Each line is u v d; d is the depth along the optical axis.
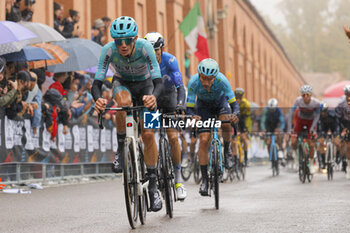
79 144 20.67
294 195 14.13
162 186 10.39
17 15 19.58
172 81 11.02
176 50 41.81
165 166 10.15
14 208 12.23
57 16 22.77
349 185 17.48
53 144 18.97
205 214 10.65
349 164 20.97
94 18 30.17
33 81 17.59
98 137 22.05
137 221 9.88
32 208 12.20
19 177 17.34
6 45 16.67
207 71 11.42
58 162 19.27
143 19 35.41
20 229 9.25
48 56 18.14
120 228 9.16
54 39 19.56
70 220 10.23
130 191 9.06
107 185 19.09
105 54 9.45
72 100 20.39
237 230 8.59
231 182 20.53
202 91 12.30
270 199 13.22
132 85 9.90
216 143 11.72
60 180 19.64
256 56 78.06
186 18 35.75
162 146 10.24
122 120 9.38
